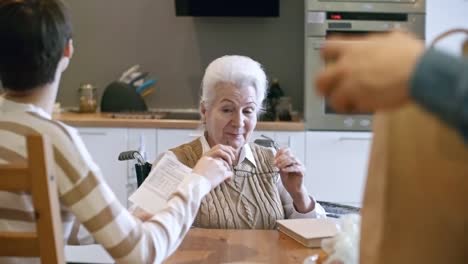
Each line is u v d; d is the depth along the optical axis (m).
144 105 4.18
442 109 0.49
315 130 3.71
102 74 4.35
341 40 0.56
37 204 1.15
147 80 4.33
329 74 0.52
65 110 4.27
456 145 0.60
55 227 1.17
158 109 4.35
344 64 0.52
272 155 2.15
